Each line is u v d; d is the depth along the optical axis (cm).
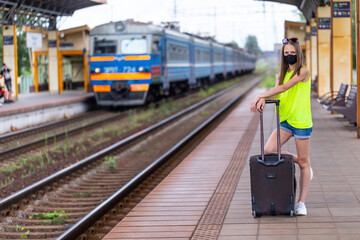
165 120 1956
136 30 2336
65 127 1916
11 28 2289
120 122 2058
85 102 2556
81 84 3688
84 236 630
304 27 3066
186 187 795
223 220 591
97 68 2383
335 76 1738
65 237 591
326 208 615
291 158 575
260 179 579
